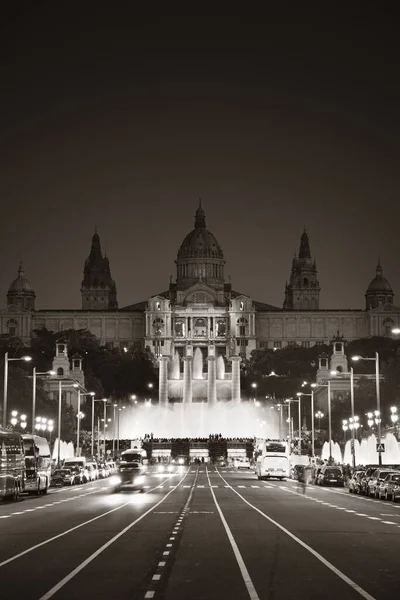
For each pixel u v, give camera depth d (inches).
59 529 2138.3
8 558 1614.2
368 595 1222.9
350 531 2068.2
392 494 3235.7
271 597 1213.1
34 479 3659.0
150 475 6427.2
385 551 1686.8
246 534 2009.1
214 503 3159.5
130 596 1224.8
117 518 2471.7
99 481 5570.9
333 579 1358.3
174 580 1358.3
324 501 3282.5
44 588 1289.4
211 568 1478.8
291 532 2049.7
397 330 4158.5
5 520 2410.2
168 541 1868.8
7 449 3245.6
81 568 1481.3
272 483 5068.9
